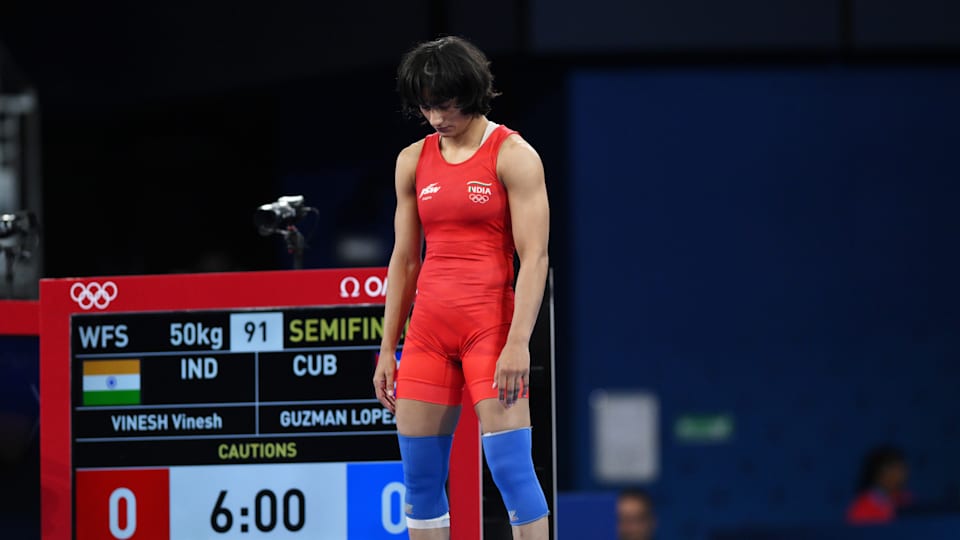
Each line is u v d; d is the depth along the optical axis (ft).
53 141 90.07
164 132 91.61
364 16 79.51
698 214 78.02
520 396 30.68
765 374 78.43
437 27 77.46
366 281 37.14
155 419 37.81
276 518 37.40
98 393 38.11
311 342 37.32
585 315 77.05
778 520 78.13
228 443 37.60
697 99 78.02
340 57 80.38
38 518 42.50
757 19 75.92
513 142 30.76
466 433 36.68
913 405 79.30
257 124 90.48
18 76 85.40
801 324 78.64
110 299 38.11
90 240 91.40
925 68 79.66
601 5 74.64
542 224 30.45
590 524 47.09
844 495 78.54
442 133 30.73
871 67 79.41
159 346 37.91
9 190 82.79
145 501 37.81
